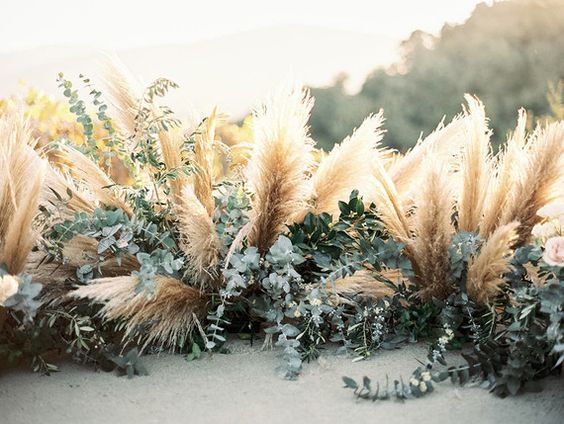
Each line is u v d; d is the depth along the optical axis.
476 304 2.11
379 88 10.19
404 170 2.38
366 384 1.85
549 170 2.12
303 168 2.18
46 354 2.12
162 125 2.20
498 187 2.21
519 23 9.73
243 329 2.30
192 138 2.23
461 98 9.87
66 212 2.16
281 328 2.06
